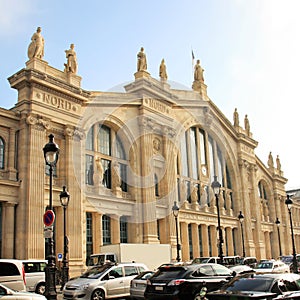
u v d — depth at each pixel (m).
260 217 64.94
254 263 35.56
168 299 15.92
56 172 34.84
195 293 16.22
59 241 33.53
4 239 30.69
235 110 64.19
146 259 33.00
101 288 20.19
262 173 69.38
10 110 32.69
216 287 16.81
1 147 32.50
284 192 75.00
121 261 31.11
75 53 37.97
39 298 14.46
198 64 56.94
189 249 48.72
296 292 12.59
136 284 19.44
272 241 69.50
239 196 60.44
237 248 58.50
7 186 31.30
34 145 32.72
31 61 34.41
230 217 57.19
